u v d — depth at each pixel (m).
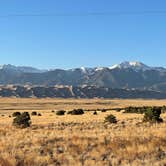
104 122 50.59
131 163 19.67
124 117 64.94
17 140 29.55
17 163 19.50
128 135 30.91
